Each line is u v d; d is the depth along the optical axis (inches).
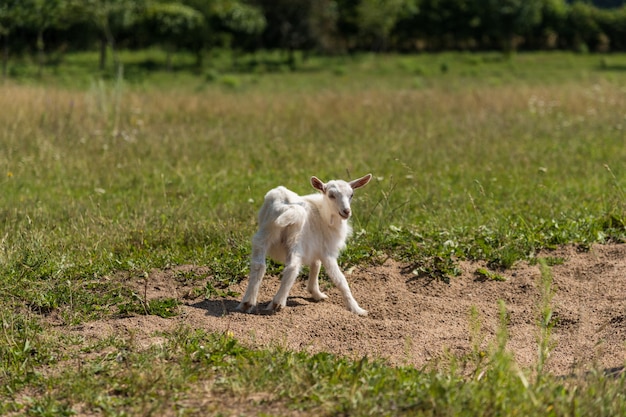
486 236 326.0
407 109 781.3
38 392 198.2
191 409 181.2
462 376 201.8
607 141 594.2
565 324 255.6
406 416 172.7
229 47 1782.7
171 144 566.6
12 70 1393.9
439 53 2199.8
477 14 2228.1
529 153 538.3
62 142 565.3
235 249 316.5
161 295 276.4
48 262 293.1
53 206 394.3
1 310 251.9
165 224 346.3
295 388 188.5
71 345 229.0
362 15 2036.2
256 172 486.0
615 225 339.0
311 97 885.8
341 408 176.4
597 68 1713.8
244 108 783.7
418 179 454.3
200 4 1700.3
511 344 238.2
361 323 248.4
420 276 295.6
